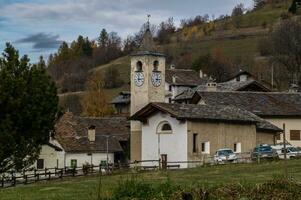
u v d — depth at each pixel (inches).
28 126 2034.9
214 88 3435.0
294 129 2839.6
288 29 5349.4
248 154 2418.8
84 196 1154.0
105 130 3233.3
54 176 2226.9
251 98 2878.9
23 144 2004.2
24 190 1402.6
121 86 6127.0
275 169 1732.3
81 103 5442.9
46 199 1168.2
